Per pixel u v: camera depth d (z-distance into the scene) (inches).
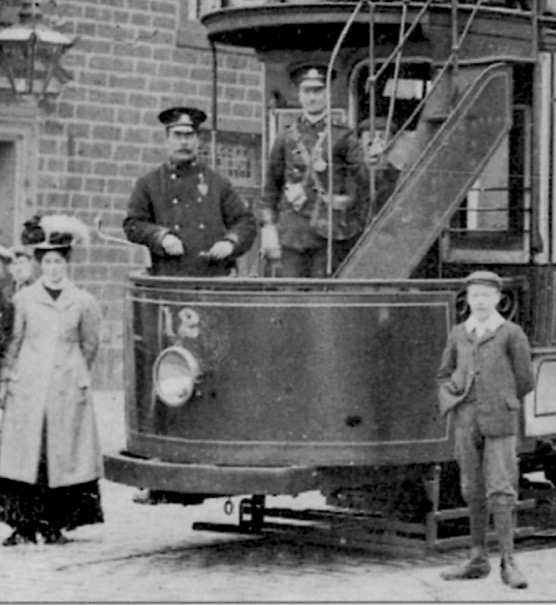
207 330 376.2
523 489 438.3
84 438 415.2
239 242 408.8
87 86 751.1
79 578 366.0
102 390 763.4
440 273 427.2
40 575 370.0
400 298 377.1
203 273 410.9
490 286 359.6
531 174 420.2
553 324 417.4
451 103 402.6
